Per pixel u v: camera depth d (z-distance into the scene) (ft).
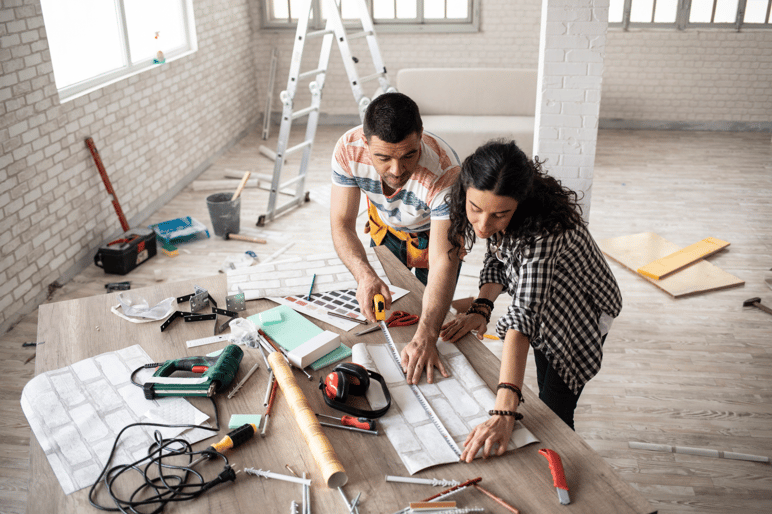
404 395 4.75
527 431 4.35
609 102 23.00
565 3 11.13
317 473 4.04
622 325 10.82
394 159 5.29
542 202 4.46
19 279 11.20
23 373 9.71
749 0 21.21
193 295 5.97
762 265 12.89
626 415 8.61
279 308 5.92
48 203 11.96
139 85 15.15
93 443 4.32
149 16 16.67
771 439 8.11
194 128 18.45
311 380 4.96
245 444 4.30
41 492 3.92
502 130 18.17
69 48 13.28
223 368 4.84
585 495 3.82
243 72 22.39
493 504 3.76
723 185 17.43
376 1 22.67
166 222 14.61
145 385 4.73
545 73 11.68
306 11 13.55
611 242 13.84
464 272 12.84
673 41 21.74
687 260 12.75
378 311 5.60
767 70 21.62
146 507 3.79
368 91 23.80
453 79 19.54
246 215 15.89
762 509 7.01
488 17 22.27
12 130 10.92
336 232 6.75
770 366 9.63
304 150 15.87
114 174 14.23
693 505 7.08
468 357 5.26
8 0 10.69
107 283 12.51
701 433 8.24
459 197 4.56
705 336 10.45
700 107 22.59
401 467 4.08
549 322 5.29
